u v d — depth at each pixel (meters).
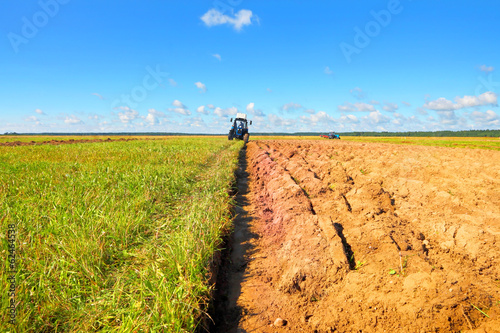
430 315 2.68
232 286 3.95
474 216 5.61
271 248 5.00
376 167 11.75
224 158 13.90
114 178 7.69
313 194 7.47
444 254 4.04
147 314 2.67
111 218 4.61
